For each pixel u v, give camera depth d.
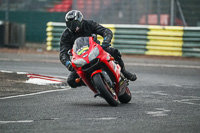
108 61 25.39
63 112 23.69
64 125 20.03
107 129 19.12
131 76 28.66
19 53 71.19
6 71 43.97
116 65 26.64
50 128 19.38
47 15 99.62
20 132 18.66
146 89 35.22
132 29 72.62
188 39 70.12
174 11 78.75
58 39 77.19
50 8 103.06
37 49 82.06
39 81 38.28
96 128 19.34
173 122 20.91
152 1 81.94
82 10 87.62
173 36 70.75
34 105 26.25
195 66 56.81
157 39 71.50
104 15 86.38
